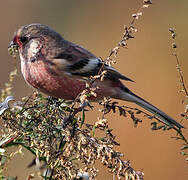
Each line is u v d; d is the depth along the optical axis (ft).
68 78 31.63
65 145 21.65
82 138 20.67
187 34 62.28
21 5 73.72
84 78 31.78
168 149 47.83
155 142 48.65
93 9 71.36
